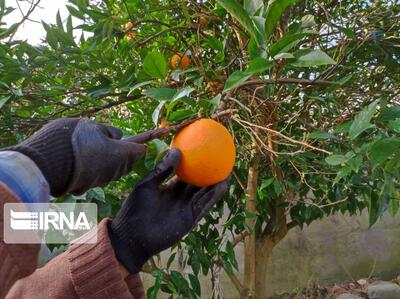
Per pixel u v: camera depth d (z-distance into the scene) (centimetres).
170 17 145
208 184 73
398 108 74
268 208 198
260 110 116
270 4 67
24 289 65
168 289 144
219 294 151
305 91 131
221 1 66
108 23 114
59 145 59
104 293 61
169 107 74
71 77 131
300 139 128
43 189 53
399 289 328
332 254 359
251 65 64
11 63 110
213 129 72
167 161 70
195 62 107
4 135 127
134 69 112
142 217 68
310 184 159
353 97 133
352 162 71
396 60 151
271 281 351
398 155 69
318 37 136
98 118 152
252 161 144
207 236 163
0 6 109
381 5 151
